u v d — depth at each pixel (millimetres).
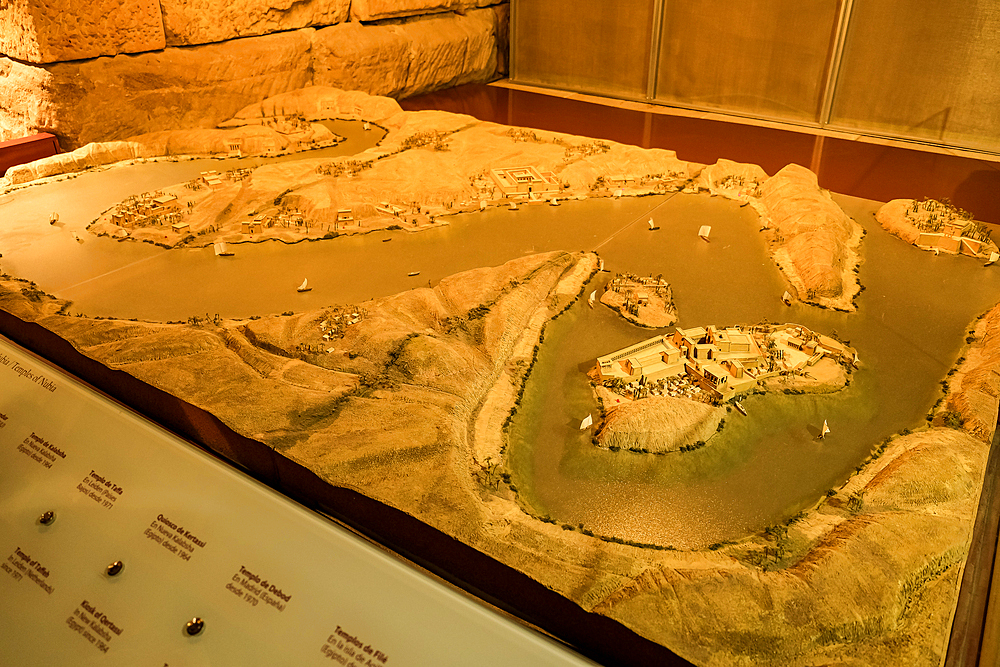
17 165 7094
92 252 5289
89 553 2758
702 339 4094
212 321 4328
